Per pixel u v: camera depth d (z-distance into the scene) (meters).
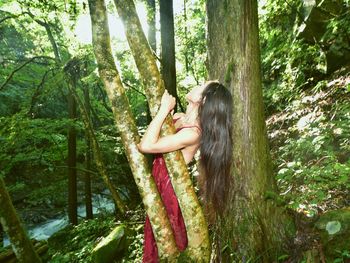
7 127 6.91
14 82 11.27
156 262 2.23
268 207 2.43
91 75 6.77
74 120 7.87
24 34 8.62
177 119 2.42
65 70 6.66
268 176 2.51
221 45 2.51
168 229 2.07
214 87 2.23
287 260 2.33
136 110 9.36
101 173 6.44
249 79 2.44
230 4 2.46
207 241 2.10
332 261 2.24
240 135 2.43
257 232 2.38
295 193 2.90
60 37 7.86
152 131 1.92
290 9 7.41
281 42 7.80
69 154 8.41
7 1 6.48
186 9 9.77
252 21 2.46
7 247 5.64
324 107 4.93
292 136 4.93
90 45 6.22
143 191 2.03
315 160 3.70
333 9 6.35
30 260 3.01
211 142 2.20
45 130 7.44
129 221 5.95
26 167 14.21
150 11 6.64
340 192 2.96
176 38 9.73
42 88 6.98
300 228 2.46
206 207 2.49
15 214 2.99
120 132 2.01
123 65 7.17
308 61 6.82
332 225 2.32
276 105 7.16
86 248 5.44
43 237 10.71
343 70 5.84
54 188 9.81
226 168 2.28
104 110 9.55
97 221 6.99
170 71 5.53
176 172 2.03
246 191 2.42
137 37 1.93
